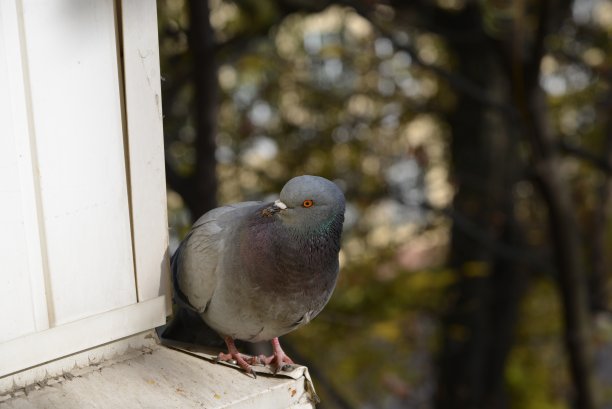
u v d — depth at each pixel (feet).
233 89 20.20
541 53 12.97
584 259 22.16
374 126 21.77
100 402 7.02
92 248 7.39
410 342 19.08
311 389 8.09
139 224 7.77
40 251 7.00
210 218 8.29
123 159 7.57
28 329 6.97
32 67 6.72
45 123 6.88
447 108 21.91
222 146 19.65
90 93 7.19
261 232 7.70
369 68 21.54
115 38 7.36
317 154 21.36
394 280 18.66
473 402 20.76
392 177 22.07
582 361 15.16
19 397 6.89
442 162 22.52
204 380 7.73
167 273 8.13
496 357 21.16
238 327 8.13
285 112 21.38
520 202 23.73
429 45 21.88
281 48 20.98
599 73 18.85
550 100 22.16
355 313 18.49
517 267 20.81
